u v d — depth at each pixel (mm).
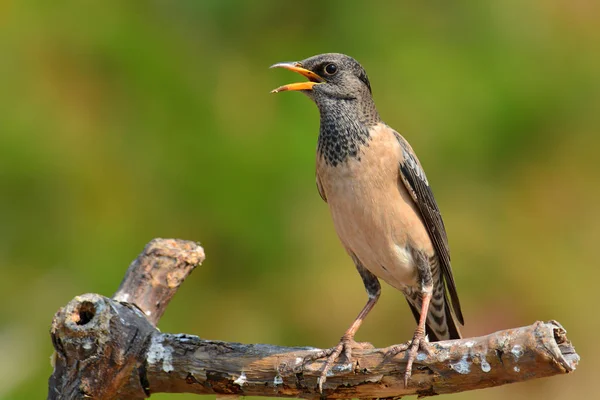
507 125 12703
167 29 12977
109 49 12297
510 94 12688
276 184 12008
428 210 9930
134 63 12336
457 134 12641
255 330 12047
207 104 12445
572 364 7355
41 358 11422
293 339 12125
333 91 9867
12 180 11742
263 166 12023
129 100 12320
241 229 11945
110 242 11766
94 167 11961
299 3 13430
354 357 8156
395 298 12484
